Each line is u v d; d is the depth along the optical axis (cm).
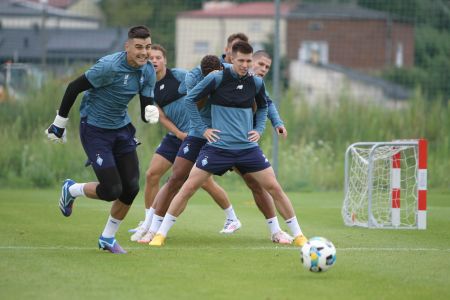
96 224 2633
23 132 4369
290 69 5747
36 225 2586
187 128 2391
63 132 1948
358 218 2933
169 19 5747
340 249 2128
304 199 3738
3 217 2812
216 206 3350
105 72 1862
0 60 5397
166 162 2433
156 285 1581
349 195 2930
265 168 2152
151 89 1952
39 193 3825
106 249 2002
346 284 1616
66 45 5381
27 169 4175
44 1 4769
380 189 2931
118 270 1739
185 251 2039
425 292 1549
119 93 1897
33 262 1827
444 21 5309
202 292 1518
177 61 5666
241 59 2059
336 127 4500
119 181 1916
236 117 2116
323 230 2592
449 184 4225
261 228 2605
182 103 2380
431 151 4422
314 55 6494
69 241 2208
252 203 3484
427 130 4519
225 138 2116
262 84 2136
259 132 2145
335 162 4288
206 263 1848
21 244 2136
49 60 5188
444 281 1664
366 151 2959
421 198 2645
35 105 4397
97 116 1917
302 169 4203
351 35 6219
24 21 6675
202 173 2142
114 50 5381
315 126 4509
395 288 1583
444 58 5141
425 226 2642
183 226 2642
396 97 4866
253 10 7138
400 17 5466
